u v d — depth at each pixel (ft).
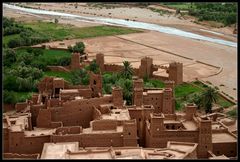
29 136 434.71
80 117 509.76
